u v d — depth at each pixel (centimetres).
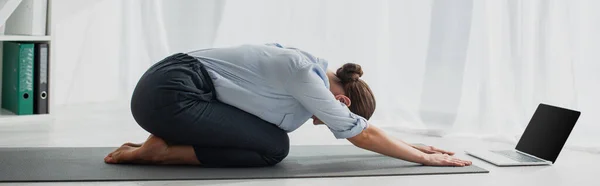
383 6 420
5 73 405
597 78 343
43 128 362
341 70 272
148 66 464
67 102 452
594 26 343
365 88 271
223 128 257
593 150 329
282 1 443
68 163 268
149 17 463
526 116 366
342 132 257
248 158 265
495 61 378
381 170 271
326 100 251
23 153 286
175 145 264
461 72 390
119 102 462
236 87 257
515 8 370
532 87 365
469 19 389
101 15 461
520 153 315
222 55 262
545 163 297
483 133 375
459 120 383
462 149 337
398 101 410
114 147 309
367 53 422
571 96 348
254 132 262
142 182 243
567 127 297
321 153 305
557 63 353
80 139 335
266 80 258
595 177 277
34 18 390
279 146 268
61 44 446
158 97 252
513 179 269
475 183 258
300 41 439
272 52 260
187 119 252
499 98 375
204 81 257
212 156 263
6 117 382
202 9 457
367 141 265
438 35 398
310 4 436
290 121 267
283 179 254
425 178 262
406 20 415
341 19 429
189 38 460
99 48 462
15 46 392
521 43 368
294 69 253
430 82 400
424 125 390
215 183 244
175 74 253
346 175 262
